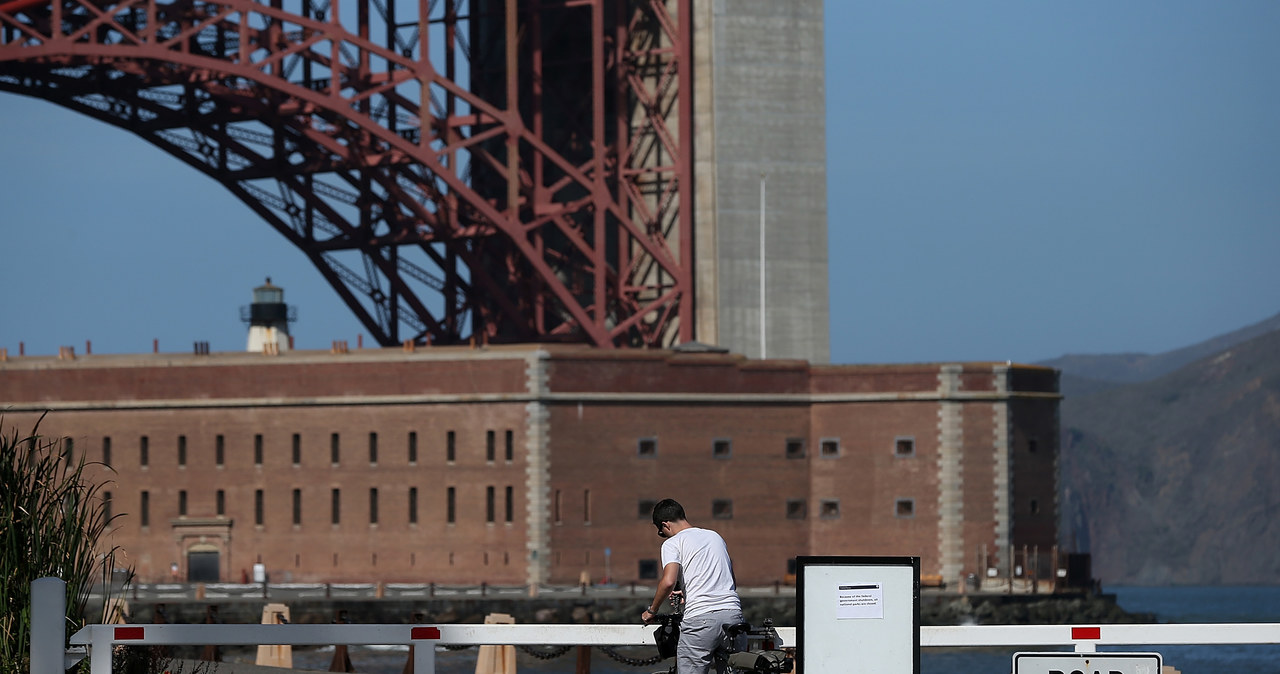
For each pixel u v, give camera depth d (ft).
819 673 203.51
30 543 248.11
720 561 209.26
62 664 210.59
